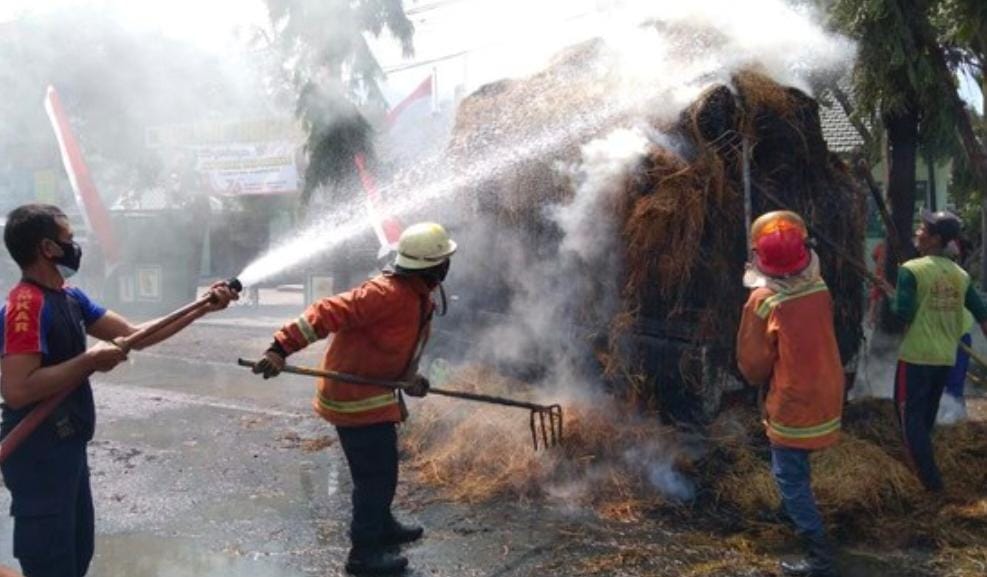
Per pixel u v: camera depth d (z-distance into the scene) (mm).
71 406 3365
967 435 5652
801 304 4070
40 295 3223
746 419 5426
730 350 5402
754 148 5453
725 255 5301
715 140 5270
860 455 5004
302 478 5738
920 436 4887
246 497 5375
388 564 4203
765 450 5207
